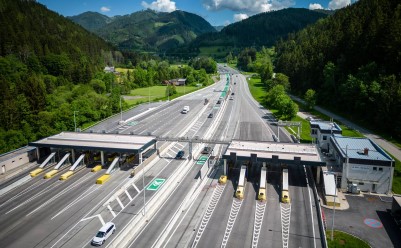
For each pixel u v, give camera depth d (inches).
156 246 2174.0
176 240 2246.6
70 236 2301.9
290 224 2421.3
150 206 2726.4
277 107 6550.2
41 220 2519.7
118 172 3474.4
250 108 6973.4
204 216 2556.6
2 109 4810.5
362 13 7509.8
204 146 4384.8
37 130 4901.6
